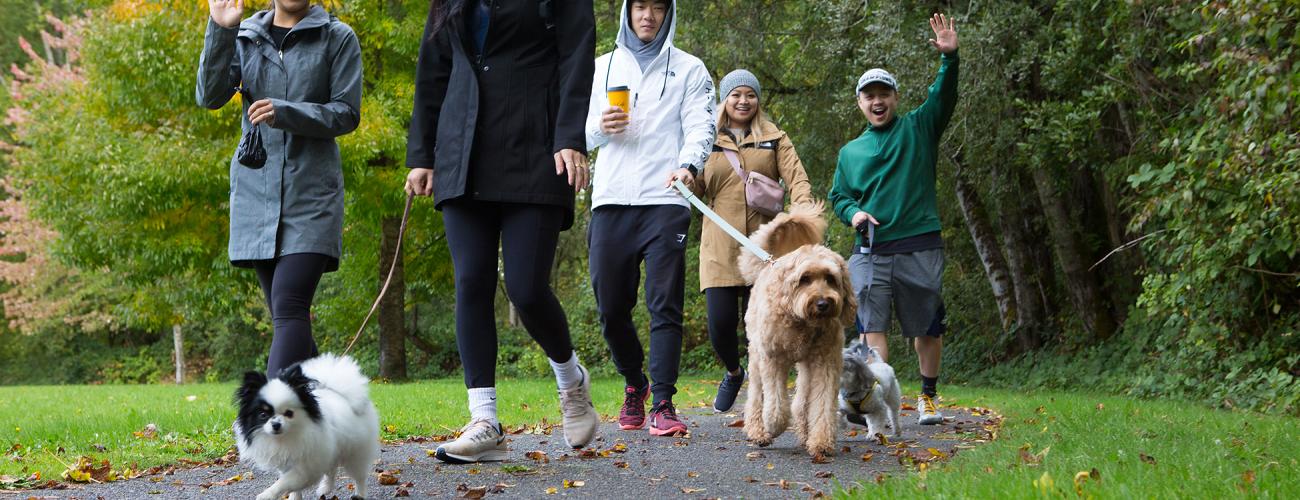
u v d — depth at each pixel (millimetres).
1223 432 5906
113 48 16766
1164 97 11586
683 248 6223
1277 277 10258
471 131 4664
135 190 16469
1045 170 15164
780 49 17547
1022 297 18250
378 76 18719
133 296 22438
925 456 5355
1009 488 3697
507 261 4773
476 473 4754
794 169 7207
